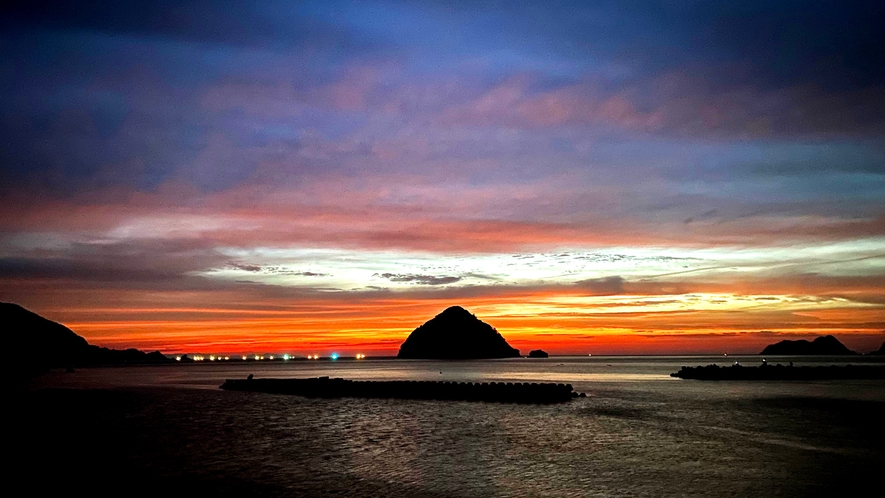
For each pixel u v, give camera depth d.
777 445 33.41
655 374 133.62
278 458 30.42
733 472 26.80
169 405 59.72
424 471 27.36
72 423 44.50
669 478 25.80
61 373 162.12
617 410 53.16
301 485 24.62
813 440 34.97
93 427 42.41
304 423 44.88
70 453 31.75
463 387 70.75
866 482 24.75
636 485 24.59
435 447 33.81
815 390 72.44
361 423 45.00
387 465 28.69
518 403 60.88
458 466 28.44
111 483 24.92
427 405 59.56
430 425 43.66
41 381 112.31
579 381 104.25
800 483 24.67
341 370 195.62
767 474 26.33
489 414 50.78
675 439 36.03
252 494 23.20
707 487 24.17
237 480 25.50
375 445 34.53
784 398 61.62
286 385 83.75
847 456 30.12
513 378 121.06
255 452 32.16
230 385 89.94
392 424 44.38
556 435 38.22
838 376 98.50
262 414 51.47
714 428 40.44
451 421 46.00
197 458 30.39
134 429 41.22
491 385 71.25
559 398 64.44
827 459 29.44
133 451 32.34
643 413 50.38
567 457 30.59
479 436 38.00
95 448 33.41
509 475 26.53
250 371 188.50
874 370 102.62
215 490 23.78
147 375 150.12
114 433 39.22
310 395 73.56
